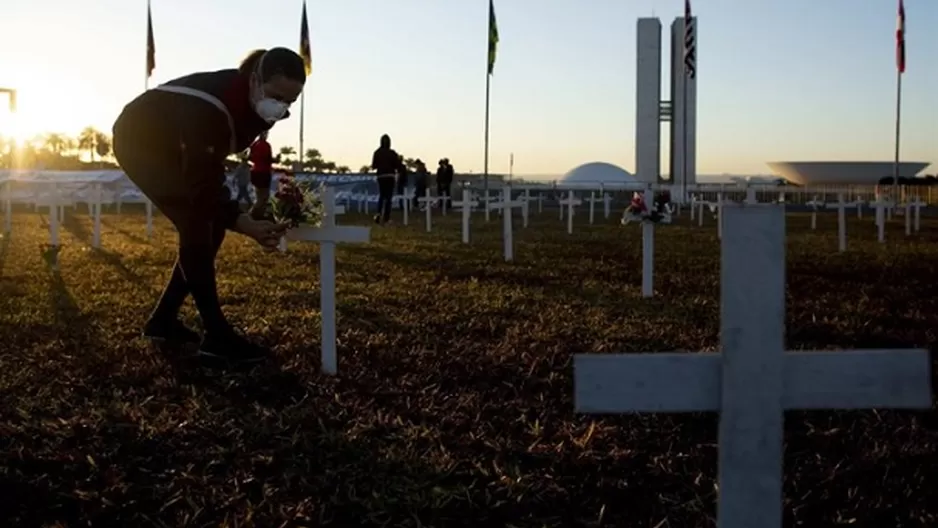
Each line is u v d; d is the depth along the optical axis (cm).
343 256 1516
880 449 509
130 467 482
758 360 260
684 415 571
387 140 2581
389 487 455
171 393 619
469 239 1938
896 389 262
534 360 705
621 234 2200
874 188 4791
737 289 258
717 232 2277
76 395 611
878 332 839
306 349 739
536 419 565
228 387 626
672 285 1166
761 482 264
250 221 671
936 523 414
